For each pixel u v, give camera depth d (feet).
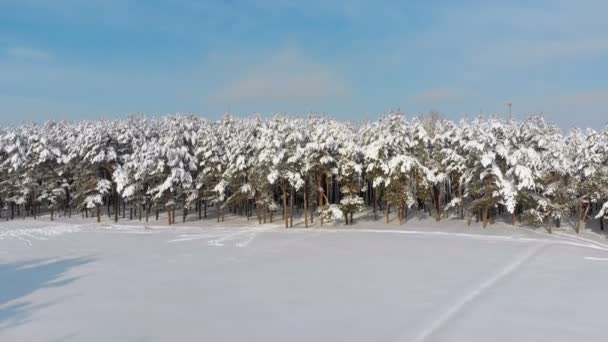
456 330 36.06
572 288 50.70
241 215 161.38
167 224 146.72
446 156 127.75
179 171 139.23
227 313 41.60
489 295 47.37
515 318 39.24
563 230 115.24
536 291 49.19
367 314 40.73
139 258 75.92
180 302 45.80
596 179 109.70
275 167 125.59
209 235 113.50
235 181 142.20
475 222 124.47
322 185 154.61
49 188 164.04
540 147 114.11
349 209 130.21
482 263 67.21
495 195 109.50
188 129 156.97
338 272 60.75
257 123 149.59
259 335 35.42
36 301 47.11
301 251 81.61
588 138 120.06
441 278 56.34
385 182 123.54
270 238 104.27
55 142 167.12
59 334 36.37
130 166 146.20
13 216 170.60
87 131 153.07
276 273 60.54
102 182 151.23
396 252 79.15
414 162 120.37
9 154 162.09
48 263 71.61
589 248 84.17
